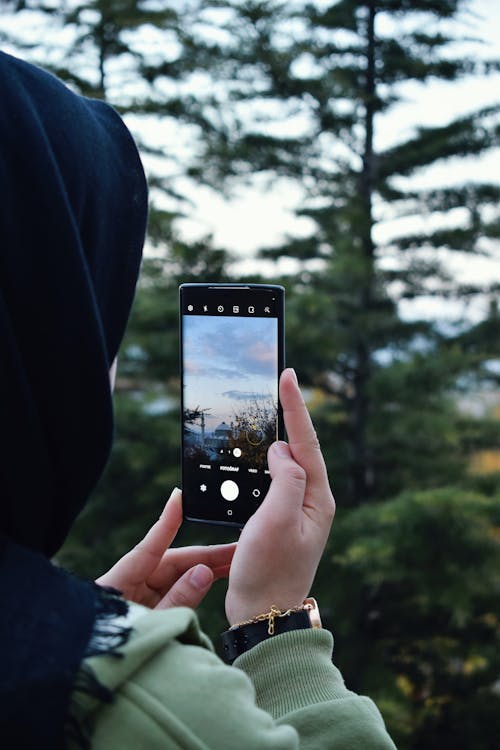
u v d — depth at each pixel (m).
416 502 5.29
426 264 6.77
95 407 0.62
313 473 0.79
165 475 6.20
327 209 6.82
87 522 6.50
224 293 0.95
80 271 0.60
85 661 0.52
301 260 6.89
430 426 6.07
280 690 0.70
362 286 6.52
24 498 0.59
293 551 0.76
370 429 6.44
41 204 0.59
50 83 0.65
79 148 0.64
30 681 0.49
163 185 7.10
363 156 6.96
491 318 6.59
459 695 6.11
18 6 7.38
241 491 0.95
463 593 5.05
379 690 5.52
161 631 0.55
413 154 6.63
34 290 0.59
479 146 6.46
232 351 0.95
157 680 0.54
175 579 0.96
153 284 6.88
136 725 0.51
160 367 6.73
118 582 0.93
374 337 6.78
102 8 6.96
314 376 6.95
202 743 0.52
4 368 0.56
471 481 6.26
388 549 4.86
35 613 0.52
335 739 0.66
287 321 5.83
